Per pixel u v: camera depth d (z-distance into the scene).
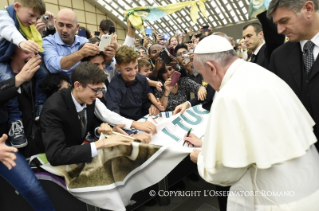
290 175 0.93
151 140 1.57
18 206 1.34
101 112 1.62
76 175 1.27
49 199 1.30
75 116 1.27
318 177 0.98
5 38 1.35
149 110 2.06
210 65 1.05
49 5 11.70
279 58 1.53
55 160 1.12
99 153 1.27
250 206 0.99
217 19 14.38
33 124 1.52
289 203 0.93
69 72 1.89
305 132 0.95
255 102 0.89
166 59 2.37
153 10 2.37
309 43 1.33
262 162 0.83
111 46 1.76
